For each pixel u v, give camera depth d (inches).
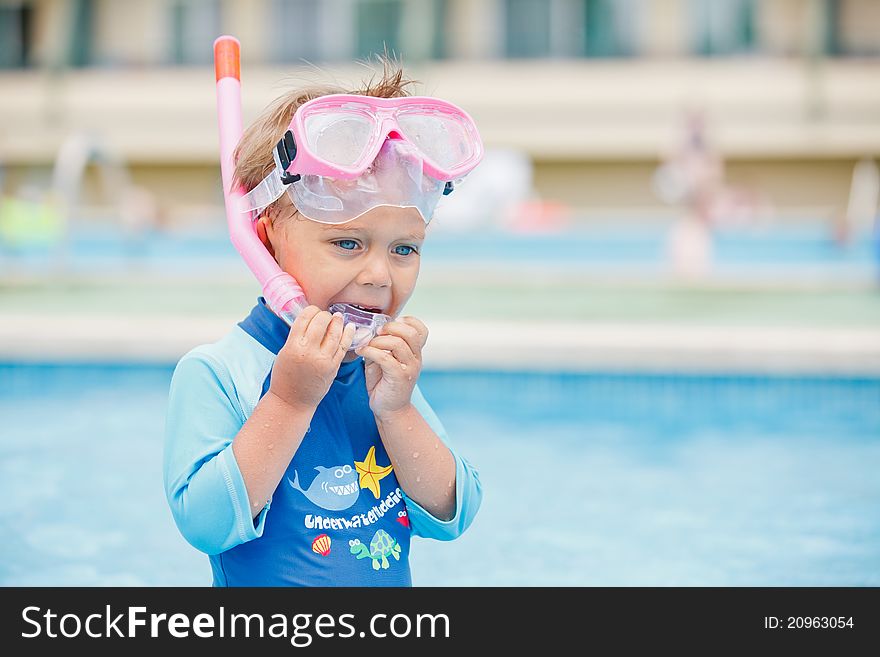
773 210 1005.2
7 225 629.3
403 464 110.9
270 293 104.6
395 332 107.0
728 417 344.2
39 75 1053.2
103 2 1081.4
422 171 104.1
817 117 974.4
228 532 101.2
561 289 512.1
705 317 417.1
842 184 999.6
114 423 325.7
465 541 235.9
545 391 356.8
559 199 1032.8
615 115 999.6
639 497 265.4
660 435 323.9
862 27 989.2
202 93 1038.4
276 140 108.4
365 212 102.1
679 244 594.6
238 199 109.2
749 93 981.8
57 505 255.6
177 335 366.6
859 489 269.9
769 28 1010.7
